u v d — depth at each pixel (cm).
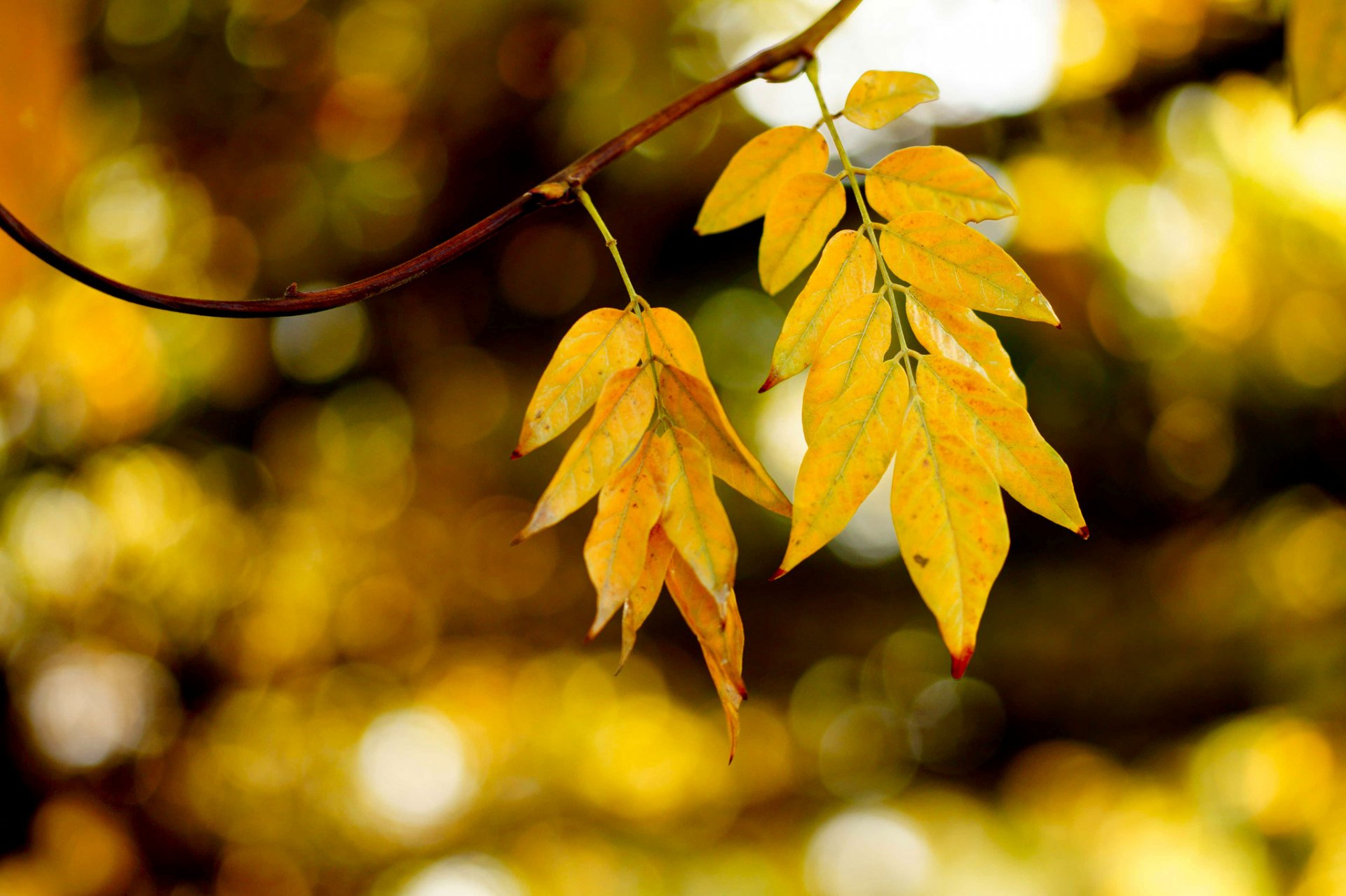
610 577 103
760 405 406
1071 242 343
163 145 392
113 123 375
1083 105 321
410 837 458
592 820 454
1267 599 378
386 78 393
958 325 104
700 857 440
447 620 485
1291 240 314
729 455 104
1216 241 323
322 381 453
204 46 380
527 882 430
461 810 467
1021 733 429
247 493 453
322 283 433
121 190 382
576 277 424
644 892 421
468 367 455
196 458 436
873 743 464
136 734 425
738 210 107
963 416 103
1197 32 292
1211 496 390
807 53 106
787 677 447
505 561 476
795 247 106
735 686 103
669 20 364
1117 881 372
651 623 473
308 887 435
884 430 103
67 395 369
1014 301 104
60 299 340
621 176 379
